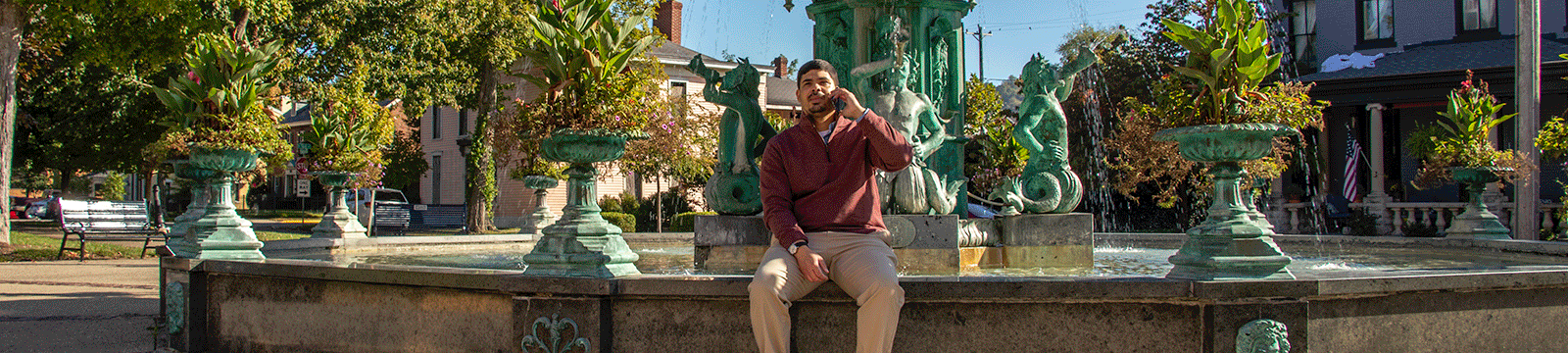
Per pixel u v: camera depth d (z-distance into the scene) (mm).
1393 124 22109
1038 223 6148
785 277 3176
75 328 5824
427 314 3840
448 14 24547
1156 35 23625
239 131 5398
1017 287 3250
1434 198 21250
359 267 3959
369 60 23734
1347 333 3320
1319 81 21797
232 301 4570
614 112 4004
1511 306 3643
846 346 3369
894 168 3369
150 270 10992
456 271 3684
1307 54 24047
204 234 4953
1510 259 6508
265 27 21641
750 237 5828
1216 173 3746
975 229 5938
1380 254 7188
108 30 16969
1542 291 3715
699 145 20891
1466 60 20844
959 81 6574
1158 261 6848
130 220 14492
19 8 15078
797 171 3336
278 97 6211
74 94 24438
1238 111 3756
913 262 5461
